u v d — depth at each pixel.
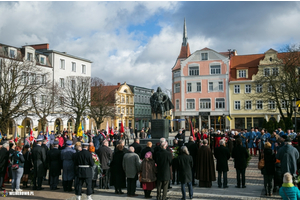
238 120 53.88
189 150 11.88
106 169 11.13
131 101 78.69
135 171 10.13
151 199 9.76
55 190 11.10
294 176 8.96
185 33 89.88
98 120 48.44
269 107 51.44
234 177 13.69
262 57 54.94
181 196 10.08
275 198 9.55
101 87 51.97
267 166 9.82
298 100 25.81
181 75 57.91
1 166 10.84
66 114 46.03
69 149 10.85
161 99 19.08
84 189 11.38
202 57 57.03
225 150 11.20
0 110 34.53
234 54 62.72
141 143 18.50
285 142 9.31
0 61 35.22
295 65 33.59
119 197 10.08
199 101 56.44
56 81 51.22
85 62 58.50
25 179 11.72
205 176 11.05
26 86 33.66
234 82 54.31
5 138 20.48
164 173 9.37
